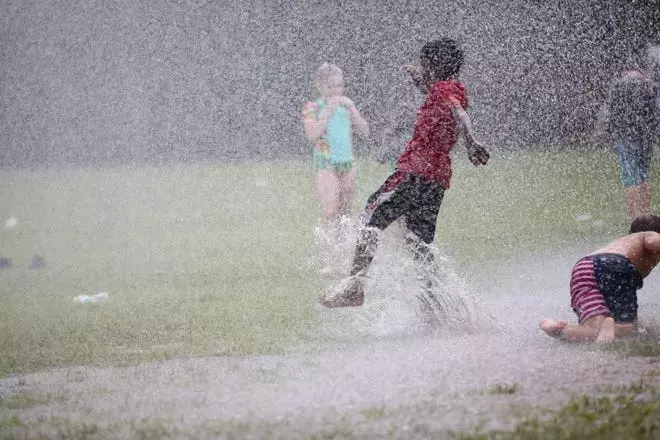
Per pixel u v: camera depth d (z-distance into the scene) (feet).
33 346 56.29
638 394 37.83
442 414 35.91
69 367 50.29
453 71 56.70
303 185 145.59
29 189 153.38
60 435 36.27
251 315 61.87
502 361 44.50
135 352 53.16
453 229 97.60
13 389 45.65
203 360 49.49
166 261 89.56
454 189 129.90
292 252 90.63
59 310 68.23
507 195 122.83
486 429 33.81
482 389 39.19
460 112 55.16
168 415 38.24
